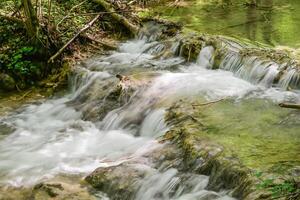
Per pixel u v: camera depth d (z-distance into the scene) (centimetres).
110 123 839
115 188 632
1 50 1077
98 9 1319
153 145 702
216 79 907
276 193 509
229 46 988
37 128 881
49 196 632
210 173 601
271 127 696
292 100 796
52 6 1251
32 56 1080
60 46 1118
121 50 1163
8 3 1234
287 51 955
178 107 787
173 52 1066
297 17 1235
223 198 557
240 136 668
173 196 602
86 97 953
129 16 1291
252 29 1130
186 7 1377
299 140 653
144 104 838
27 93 1024
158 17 1261
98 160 732
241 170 571
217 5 1395
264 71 877
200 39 1045
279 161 591
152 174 636
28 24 1067
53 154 769
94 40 1171
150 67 1020
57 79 1055
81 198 627
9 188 675
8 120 913
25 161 752
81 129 851
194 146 640
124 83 899
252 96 820
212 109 769
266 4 1389
